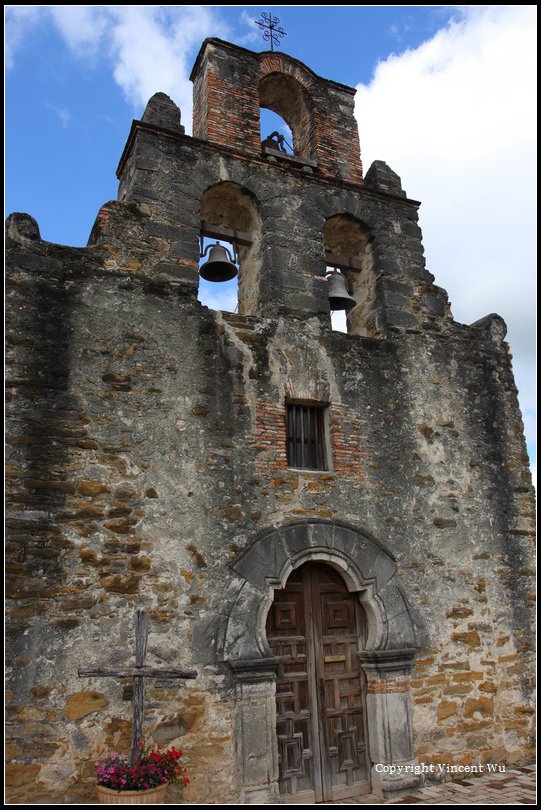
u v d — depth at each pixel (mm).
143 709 5293
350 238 9008
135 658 5270
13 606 5285
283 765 6223
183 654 5801
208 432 6590
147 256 6941
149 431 6293
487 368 8836
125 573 5785
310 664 6668
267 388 7082
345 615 7020
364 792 6520
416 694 6910
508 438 8648
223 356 6949
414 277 8727
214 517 6344
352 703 6777
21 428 5754
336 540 6891
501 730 7297
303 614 6793
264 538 6484
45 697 5195
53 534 5605
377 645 6789
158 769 4875
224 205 8211
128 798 4645
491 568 7887
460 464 8125
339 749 6547
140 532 5961
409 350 8266
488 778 6883
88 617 5535
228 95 8320
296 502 6820
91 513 5809
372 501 7309
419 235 9016
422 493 7699
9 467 5605
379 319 8391
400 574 7219
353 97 9578
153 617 5789
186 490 6293
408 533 7430
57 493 5727
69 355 6160
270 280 7582
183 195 7391
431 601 7320
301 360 7414
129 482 6059
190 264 7137
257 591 6277
